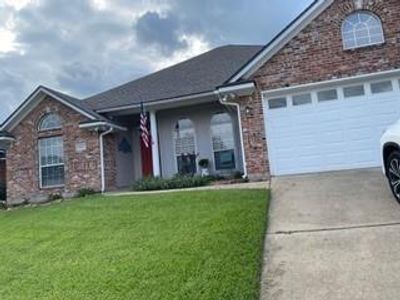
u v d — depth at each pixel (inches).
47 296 197.2
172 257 229.6
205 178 550.0
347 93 494.9
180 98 598.5
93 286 202.5
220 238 253.8
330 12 501.0
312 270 199.6
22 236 326.3
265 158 502.6
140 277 206.7
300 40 506.0
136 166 708.7
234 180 530.0
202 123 663.1
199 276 199.3
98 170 609.0
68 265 239.8
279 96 512.1
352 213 286.2
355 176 420.5
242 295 176.1
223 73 659.4
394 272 185.2
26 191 641.6
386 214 272.5
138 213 357.4
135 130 718.5
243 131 514.0
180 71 747.4
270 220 294.2
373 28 491.2
